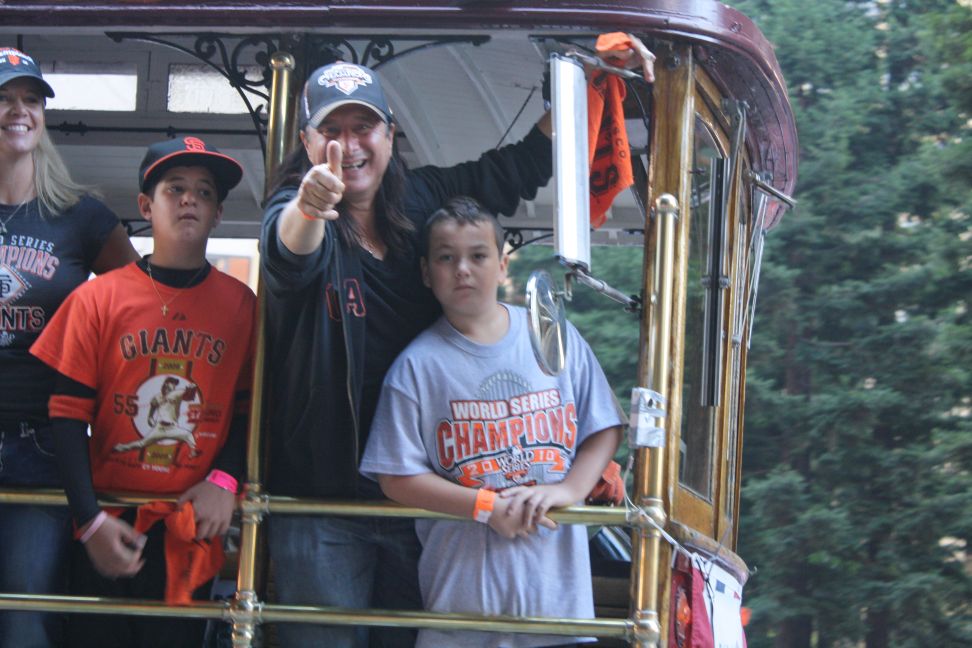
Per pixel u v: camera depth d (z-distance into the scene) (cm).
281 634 405
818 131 2075
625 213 717
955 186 2039
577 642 399
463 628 382
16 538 412
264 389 400
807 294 2025
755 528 1842
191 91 658
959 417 1977
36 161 430
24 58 421
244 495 394
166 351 407
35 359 420
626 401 1933
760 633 1867
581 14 411
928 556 1858
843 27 2178
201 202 414
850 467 1884
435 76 601
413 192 422
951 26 2133
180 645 427
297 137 420
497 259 401
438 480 387
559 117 390
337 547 401
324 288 385
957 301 2009
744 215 554
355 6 411
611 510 385
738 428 562
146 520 403
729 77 469
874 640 1883
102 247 439
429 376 394
